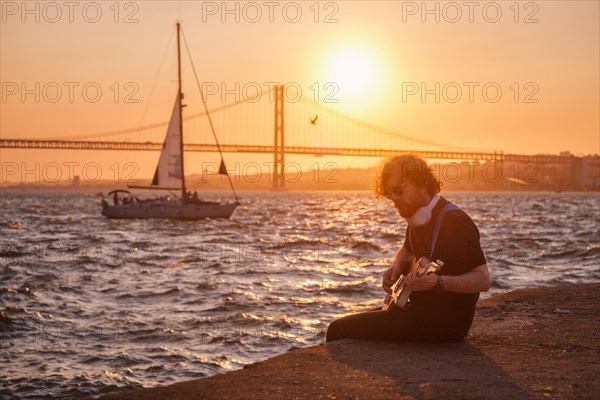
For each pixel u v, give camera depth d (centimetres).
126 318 1194
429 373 403
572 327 550
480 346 478
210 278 1748
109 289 1572
